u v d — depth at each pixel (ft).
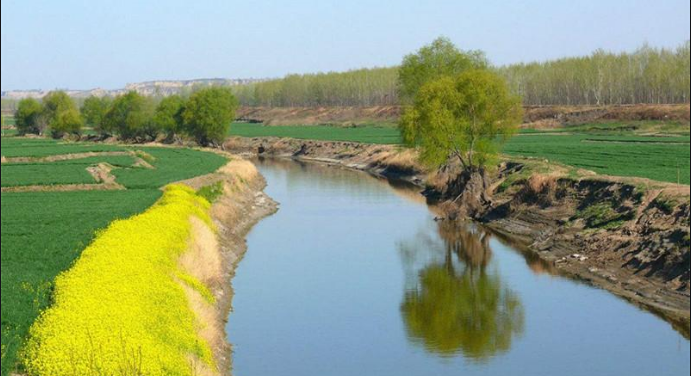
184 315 98.17
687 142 337.93
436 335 118.83
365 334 118.83
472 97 218.79
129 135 486.79
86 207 177.37
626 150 298.97
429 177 281.95
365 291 143.23
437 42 279.28
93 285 98.63
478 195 221.05
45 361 75.00
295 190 284.20
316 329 120.88
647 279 138.00
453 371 103.96
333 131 549.13
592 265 153.28
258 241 188.03
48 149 356.59
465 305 134.21
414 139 229.86
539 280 148.36
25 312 90.79
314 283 148.15
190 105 423.23
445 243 185.47
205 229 157.48
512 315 126.82
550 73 581.94
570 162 251.19
